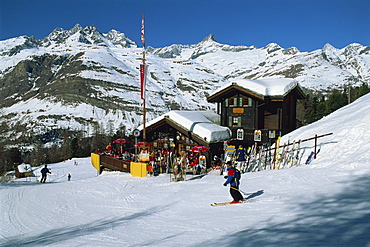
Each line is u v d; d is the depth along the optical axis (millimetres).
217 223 8406
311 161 16656
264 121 31156
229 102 31969
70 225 10875
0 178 46469
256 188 12633
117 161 24781
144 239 7777
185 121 25891
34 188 17906
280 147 21219
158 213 10969
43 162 97125
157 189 16031
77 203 14227
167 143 27484
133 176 21844
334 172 13023
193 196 12969
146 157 22828
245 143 30344
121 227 9328
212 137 24203
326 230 6434
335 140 17828
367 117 18312
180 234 7777
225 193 12969
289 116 32125
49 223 11375
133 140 74938
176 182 17625
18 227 10984
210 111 34344
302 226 6969
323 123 23656
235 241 6465
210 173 21453
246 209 9617
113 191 16406
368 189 9711
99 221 11008
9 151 97500
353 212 7586
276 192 11398
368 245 5211
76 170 52781
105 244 7633
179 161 21219
